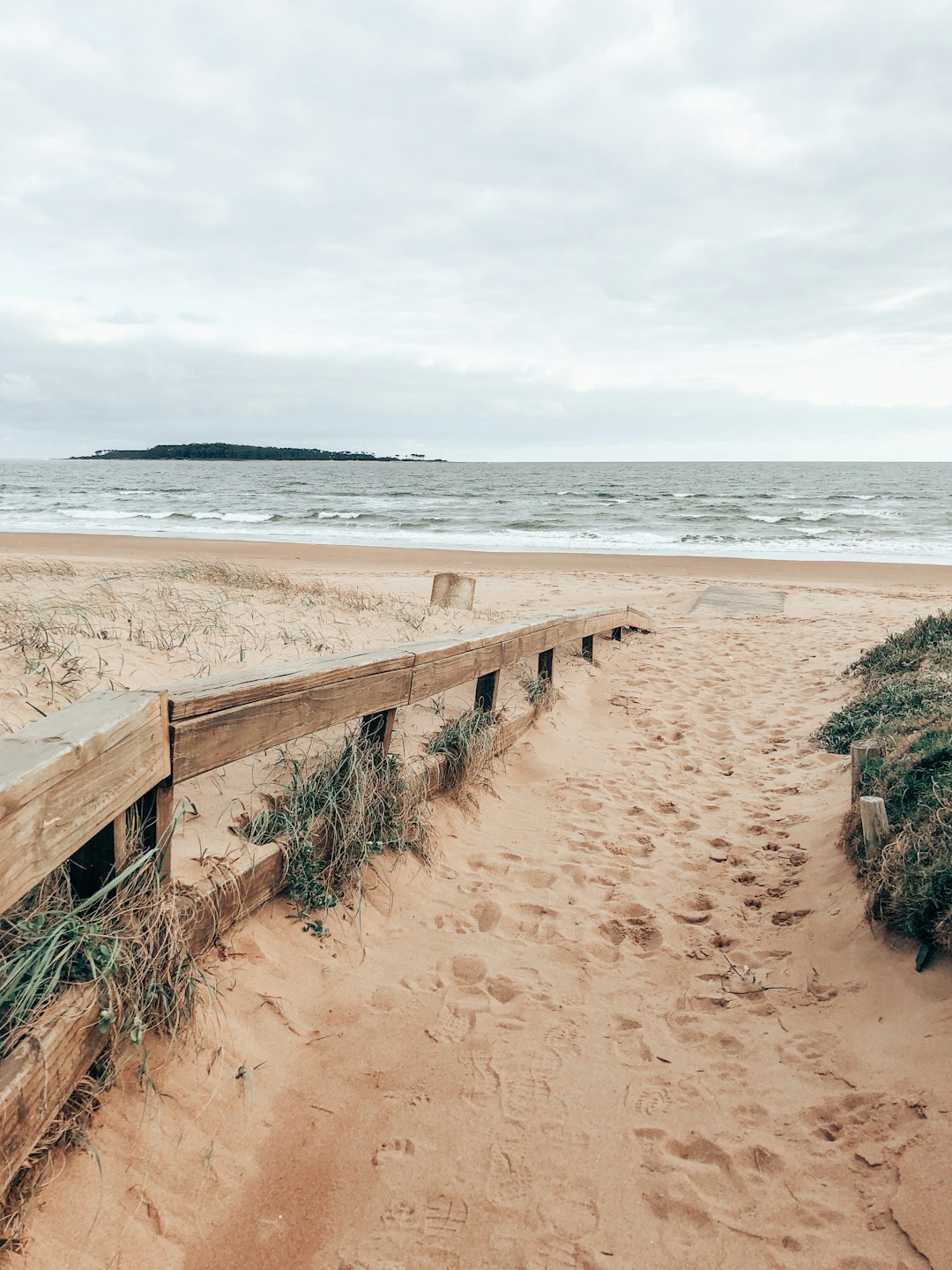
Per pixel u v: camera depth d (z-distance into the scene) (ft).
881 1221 7.22
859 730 19.70
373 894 12.37
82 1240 6.64
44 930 7.57
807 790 17.78
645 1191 7.85
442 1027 10.12
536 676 22.86
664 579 58.13
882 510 135.95
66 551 70.64
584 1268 7.11
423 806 14.49
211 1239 7.16
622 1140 8.45
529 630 20.04
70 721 7.53
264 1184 7.77
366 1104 8.84
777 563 69.15
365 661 12.54
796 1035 9.87
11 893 6.00
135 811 8.57
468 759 16.17
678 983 11.18
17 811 6.00
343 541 90.79
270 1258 7.12
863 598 48.14
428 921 12.42
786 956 11.57
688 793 18.06
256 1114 8.39
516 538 94.79
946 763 13.60
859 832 13.35
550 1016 10.44
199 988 9.04
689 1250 7.24
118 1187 7.15
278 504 153.28
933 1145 7.72
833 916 12.05
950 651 23.38
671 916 12.92
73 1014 7.09
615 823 16.38
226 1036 8.96
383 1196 7.79
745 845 15.43
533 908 13.05
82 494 178.81
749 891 13.64
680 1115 8.77
